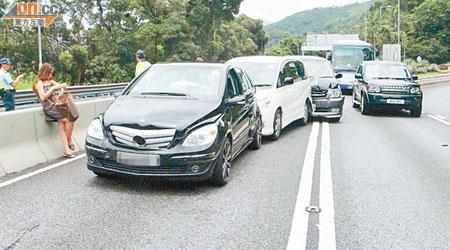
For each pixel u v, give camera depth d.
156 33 49.44
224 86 7.24
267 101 9.99
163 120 6.07
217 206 5.60
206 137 6.07
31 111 7.68
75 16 49.56
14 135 7.29
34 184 6.44
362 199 5.98
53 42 50.41
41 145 7.87
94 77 50.44
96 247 4.33
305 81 12.80
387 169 7.72
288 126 12.88
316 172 7.42
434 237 4.71
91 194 6.02
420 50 95.31
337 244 4.49
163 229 4.81
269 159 8.38
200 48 55.44
